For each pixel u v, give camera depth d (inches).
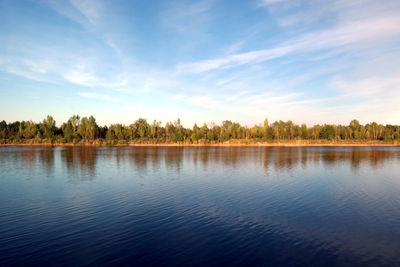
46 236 576.1
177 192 1002.7
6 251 502.3
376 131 6392.7
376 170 1625.2
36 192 1006.4
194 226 634.2
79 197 928.3
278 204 832.3
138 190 1039.6
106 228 622.8
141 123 6737.2
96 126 6166.3
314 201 869.2
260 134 6382.9
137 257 476.4
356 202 858.1
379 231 602.2
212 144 5767.7
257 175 1421.0
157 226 635.5
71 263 455.5
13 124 6653.5
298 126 6530.5
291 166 1829.5
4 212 754.2
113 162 2087.8
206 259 468.1
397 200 882.1
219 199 895.1
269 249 507.8
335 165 1878.7
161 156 2679.6
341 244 531.8
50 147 4579.2
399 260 465.4
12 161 2158.0
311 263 453.7
